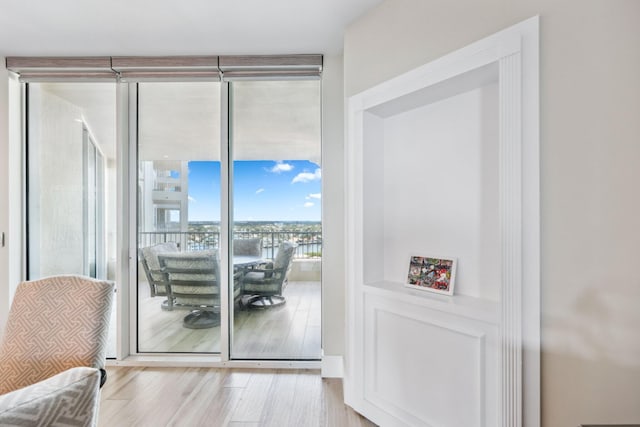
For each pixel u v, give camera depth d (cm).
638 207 104
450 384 156
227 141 260
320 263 264
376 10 191
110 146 271
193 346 270
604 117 109
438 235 180
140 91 269
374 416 189
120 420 190
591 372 112
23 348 127
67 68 254
